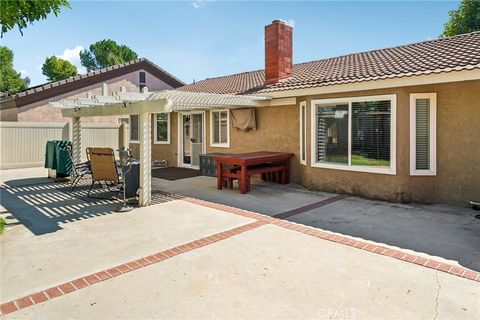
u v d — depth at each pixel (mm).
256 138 12281
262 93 10844
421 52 9703
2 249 5199
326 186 9602
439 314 3318
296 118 10875
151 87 22453
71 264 4613
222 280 4078
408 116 8016
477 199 7590
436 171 8070
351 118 8922
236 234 5828
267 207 7863
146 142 8023
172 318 3287
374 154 8547
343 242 5402
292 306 3480
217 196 9180
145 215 7145
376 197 8531
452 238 5582
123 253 4992
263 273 4262
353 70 9914
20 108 17109
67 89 18531
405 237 5641
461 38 10367
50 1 5895
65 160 11219
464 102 7641
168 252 5008
